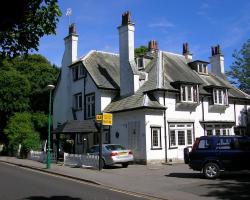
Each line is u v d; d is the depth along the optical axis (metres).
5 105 40.94
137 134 27.83
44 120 42.22
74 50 36.25
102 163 23.92
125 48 31.27
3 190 14.87
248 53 42.53
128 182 17.39
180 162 28.00
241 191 14.16
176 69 32.50
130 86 30.42
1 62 7.98
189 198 13.11
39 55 50.19
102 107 31.23
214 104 31.88
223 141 17.94
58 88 38.69
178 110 29.52
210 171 17.88
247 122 35.19
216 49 38.91
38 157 31.75
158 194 14.08
